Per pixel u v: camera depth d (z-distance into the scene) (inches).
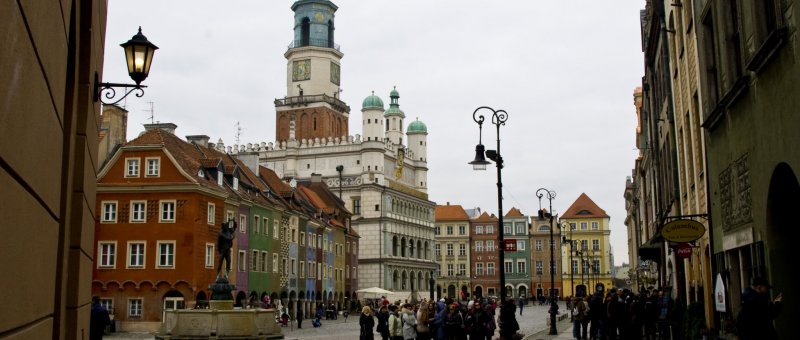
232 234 1524.4
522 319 2886.3
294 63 5206.7
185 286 2080.5
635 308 1112.2
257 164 2992.1
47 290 247.8
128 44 506.9
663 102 1336.1
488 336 1066.7
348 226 3986.2
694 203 976.3
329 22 5310.0
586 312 1330.0
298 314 2346.2
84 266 424.5
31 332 214.8
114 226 2124.8
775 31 433.4
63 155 335.9
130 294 2094.0
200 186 2122.3
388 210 4589.1
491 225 6166.3
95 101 453.4
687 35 946.7
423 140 5388.8
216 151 2706.7
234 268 2369.6
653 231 1913.1
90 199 454.0
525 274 6087.6
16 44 168.6
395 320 1139.9
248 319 1365.7
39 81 205.0
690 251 837.8
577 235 6082.7
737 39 613.6
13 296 183.6
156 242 2102.6
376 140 4658.0
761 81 510.6
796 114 422.9
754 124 545.6
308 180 4222.4
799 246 519.2
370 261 4495.6
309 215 3186.5
